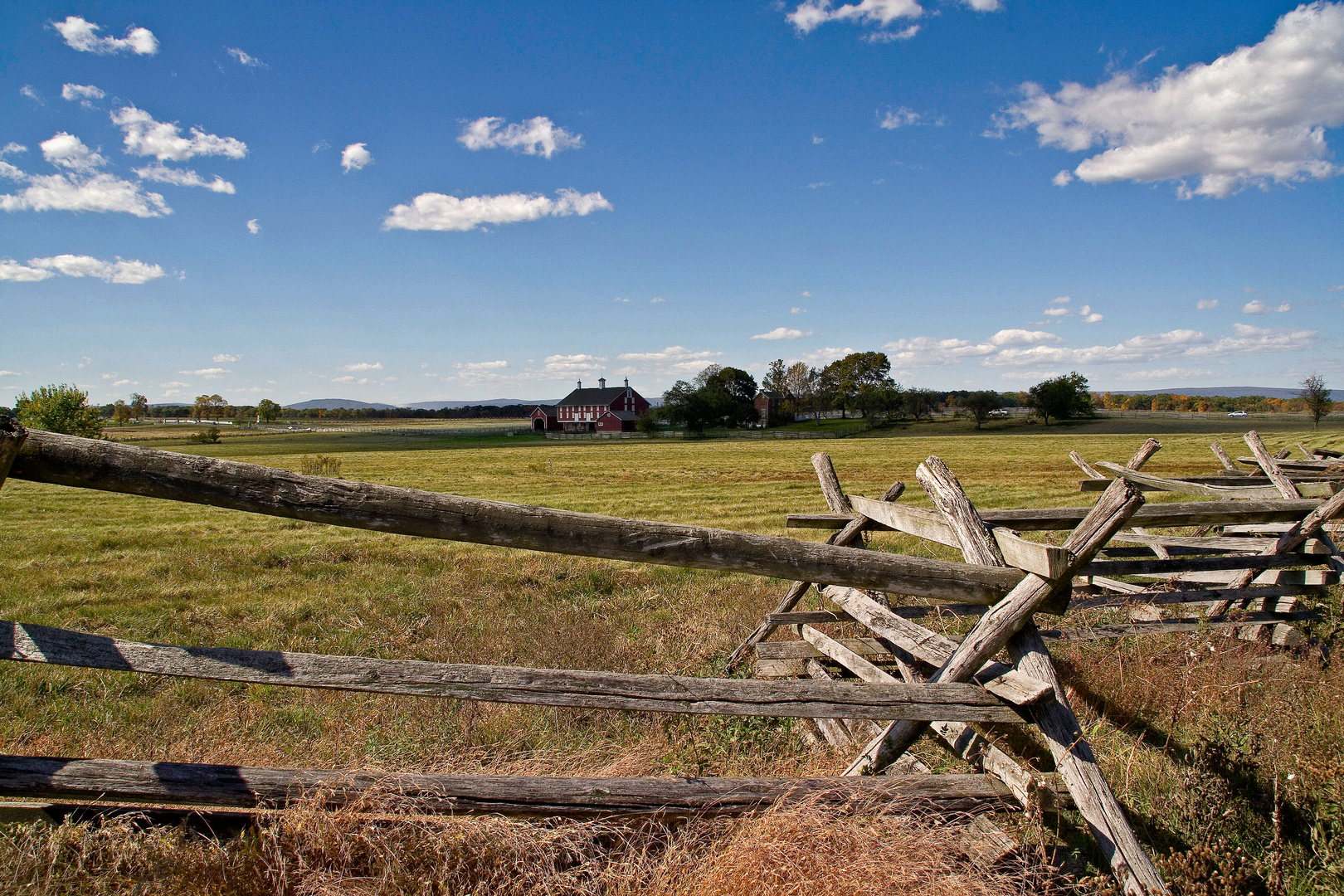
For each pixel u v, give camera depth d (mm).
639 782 2520
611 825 2426
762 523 18266
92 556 11875
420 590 9016
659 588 9016
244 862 2094
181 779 2213
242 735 3953
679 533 2619
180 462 2236
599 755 3670
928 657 3330
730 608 7477
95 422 58562
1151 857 2711
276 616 7629
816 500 23562
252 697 4684
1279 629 5328
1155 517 4492
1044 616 5770
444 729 4055
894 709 2707
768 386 142250
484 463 44031
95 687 4996
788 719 4238
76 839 2168
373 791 2273
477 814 2365
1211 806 2914
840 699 2676
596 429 110625
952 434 84250
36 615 7688
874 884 2170
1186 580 6492
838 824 2375
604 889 2314
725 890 2152
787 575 2748
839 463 40281
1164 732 3967
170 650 2197
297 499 2295
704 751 3691
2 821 2236
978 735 3238
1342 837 2645
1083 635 5023
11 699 4723
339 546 12797
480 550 12156
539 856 2277
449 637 6449
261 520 17594
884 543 11891
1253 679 4395
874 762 3113
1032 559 2879
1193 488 7082
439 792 2324
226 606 8227
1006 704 2846
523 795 2375
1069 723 2734
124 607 8180
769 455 48969
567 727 4156
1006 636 2906
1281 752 3236
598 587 9266
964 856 2555
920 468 3682
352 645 6539
